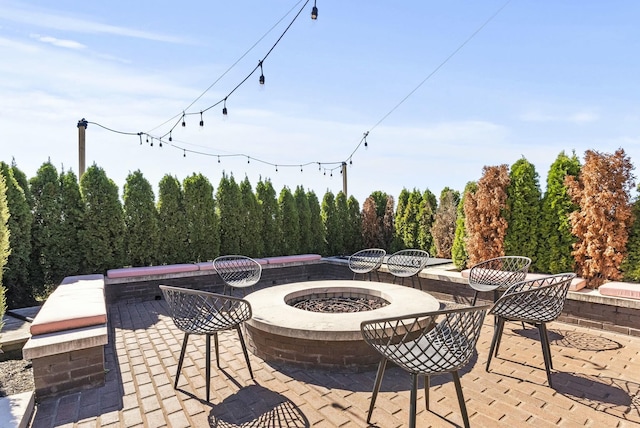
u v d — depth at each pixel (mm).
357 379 2760
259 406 2344
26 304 5164
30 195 5266
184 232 6707
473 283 4402
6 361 3236
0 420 2008
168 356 3254
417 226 8531
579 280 4312
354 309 3934
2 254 2865
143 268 5848
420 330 3143
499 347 3396
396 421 2139
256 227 7594
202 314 2660
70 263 5543
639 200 4270
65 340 2523
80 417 2240
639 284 3992
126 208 6172
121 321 4457
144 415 2254
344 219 9234
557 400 2367
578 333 3793
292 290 4418
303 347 2971
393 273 5656
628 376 2723
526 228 5172
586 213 4504
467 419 1893
